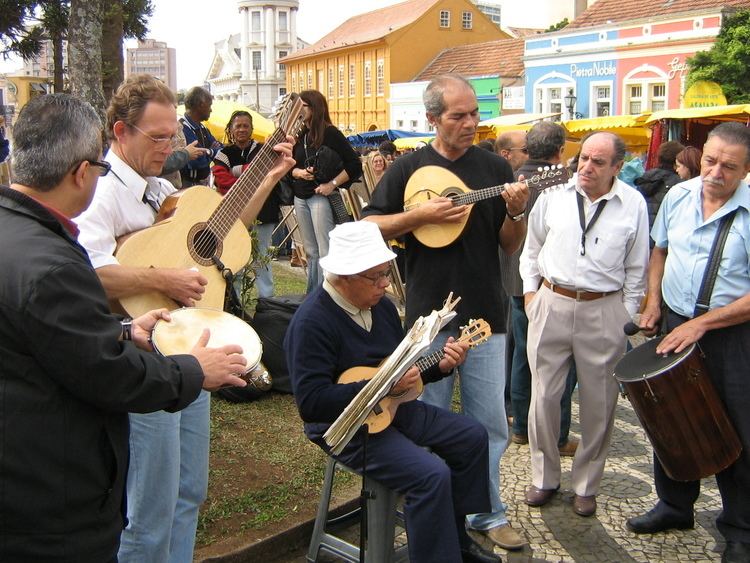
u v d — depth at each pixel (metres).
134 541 2.73
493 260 3.69
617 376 3.62
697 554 3.70
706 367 3.48
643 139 15.12
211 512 3.74
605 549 3.75
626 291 3.95
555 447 4.14
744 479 3.51
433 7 44.09
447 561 3.03
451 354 3.28
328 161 6.75
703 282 3.56
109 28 7.73
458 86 3.54
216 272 3.13
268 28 79.62
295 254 10.76
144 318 2.46
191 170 6.89
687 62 18.95
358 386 3.09
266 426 4.81
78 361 1.89
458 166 3.68
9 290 1.84
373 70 45.72
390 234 3.58
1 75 13.48
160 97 2.80
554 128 4.75
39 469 1.91
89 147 2.01
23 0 11.27
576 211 3.91
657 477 3.89
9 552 1.93
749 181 6.49
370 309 3.36
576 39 26.61
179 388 2.14
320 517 3.48
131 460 2.69
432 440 3.32
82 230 2.65
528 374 4.89
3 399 1.87
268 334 5.31
